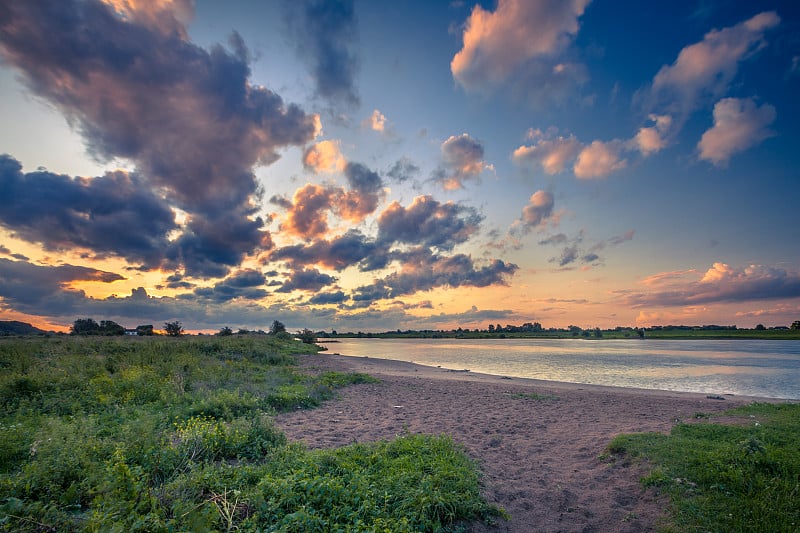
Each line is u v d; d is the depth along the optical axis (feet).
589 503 18.88
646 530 16.30
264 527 13.88
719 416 34.19
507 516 16.99
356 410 38.19
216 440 21.68
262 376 52.16
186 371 48.62
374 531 13.33
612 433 30.32
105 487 13.38
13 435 20.17
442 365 103.19
